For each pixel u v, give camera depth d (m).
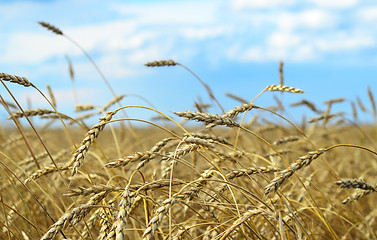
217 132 1.76
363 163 2.11
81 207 1.04
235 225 1.06
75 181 1.49
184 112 1.13
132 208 1.16
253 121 1.96
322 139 2.12
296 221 1.19
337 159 1.95
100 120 1.12
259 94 1.32
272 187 1.06
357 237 1.49
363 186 1.12
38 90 1.21
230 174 1.21
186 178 1.53
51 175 1.54
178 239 1.12
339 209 1.56
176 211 1.39
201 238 1.29
